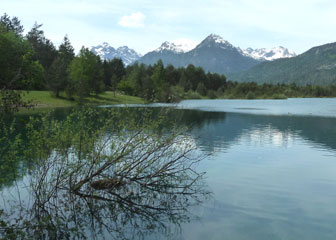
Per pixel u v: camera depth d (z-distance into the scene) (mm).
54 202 9203
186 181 11469
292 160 15117
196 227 7531
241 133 25109
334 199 9484
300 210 8586
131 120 11164
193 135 22984
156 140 11281
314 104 95250
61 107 59094
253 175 12258
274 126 30766
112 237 7004
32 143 10086
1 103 8016
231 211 8539
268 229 7387
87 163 10969
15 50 42969
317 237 6957
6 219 7891
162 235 7070
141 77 122875
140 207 8938
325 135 24250
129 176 11664
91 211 8633
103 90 95125
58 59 80688
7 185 10352
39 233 7238
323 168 13461
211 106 79812
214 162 14531
